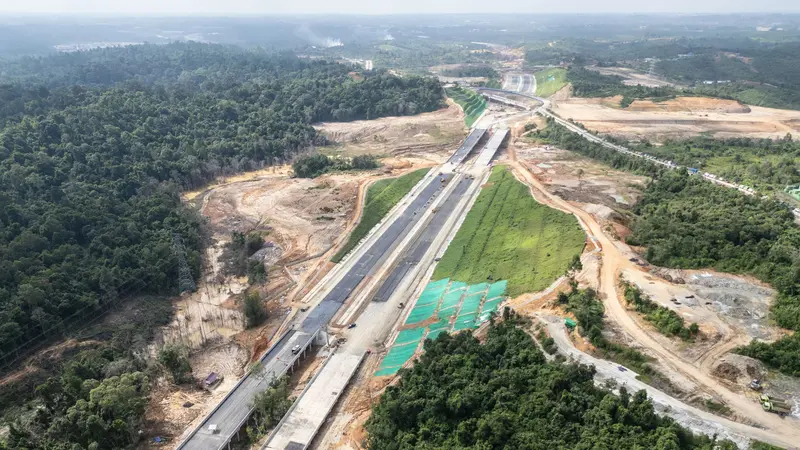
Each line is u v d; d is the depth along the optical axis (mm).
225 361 111125
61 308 119688
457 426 76938
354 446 83188
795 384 80812
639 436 68312
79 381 94812
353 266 144500
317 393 95562
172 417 93125
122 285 132500
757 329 93188
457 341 95062
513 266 127625
